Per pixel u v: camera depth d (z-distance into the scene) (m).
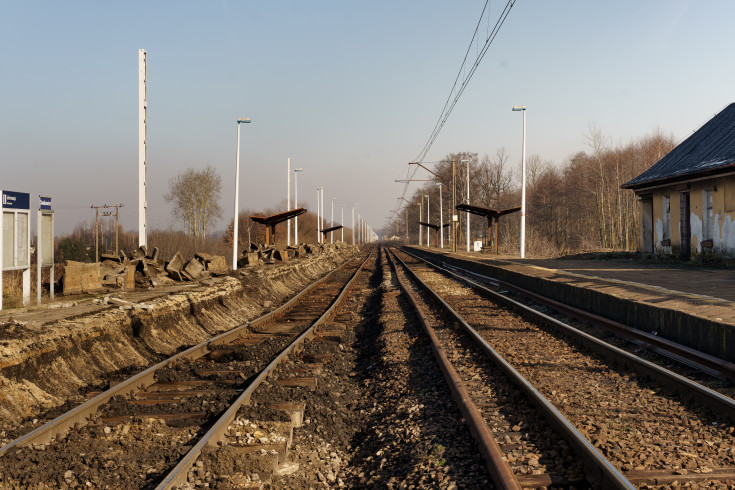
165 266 21.95
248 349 12.24
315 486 5.93
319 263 49.81
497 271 28.31
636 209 62.12
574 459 5.63
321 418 7.92
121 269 18.88
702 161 27.02
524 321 15.62
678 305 12.16
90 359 10.73
